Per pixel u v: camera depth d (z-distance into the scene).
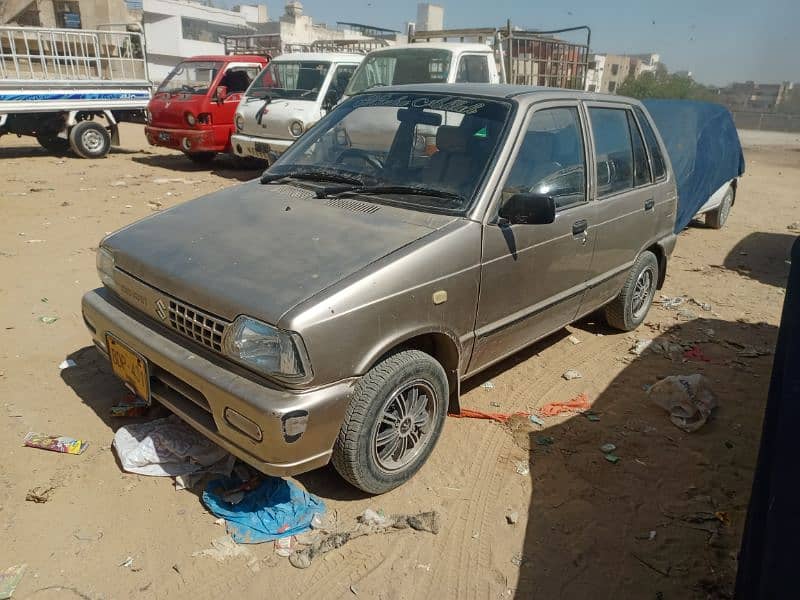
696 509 3.17
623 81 36.03
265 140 10.78
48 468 3.14
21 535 2.72
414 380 2.96
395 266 2.77
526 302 3.63
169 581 2.55
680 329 5.49
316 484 3.17
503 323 3.48
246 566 2.64
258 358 2.51
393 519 2.94
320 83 10.70
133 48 13.37
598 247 4.21
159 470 3.13
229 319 2.60
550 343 5.05
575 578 2.70
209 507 2.92
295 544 2.78
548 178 3.71
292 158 4.06
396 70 9.51
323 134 4.11
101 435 3.43
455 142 3.53
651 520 3.08
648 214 4.80
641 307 5.32
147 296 2.98
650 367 4.71
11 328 4.66
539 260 3.61
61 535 2.74
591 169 4.10
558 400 4.16
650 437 3.78
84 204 8.86
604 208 4.18
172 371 2.78
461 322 3.17
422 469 3.32
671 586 2.69
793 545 1.88
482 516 3.03
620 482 3.35
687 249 8.41
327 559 2.71
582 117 4.08
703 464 3.54
